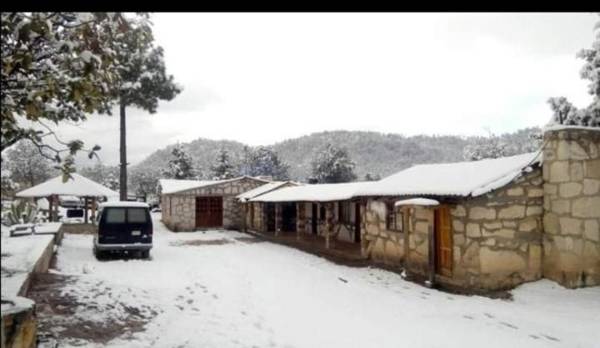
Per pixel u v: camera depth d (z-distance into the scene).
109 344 5.39
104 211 14.09
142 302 7.68
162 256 15.19
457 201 10.28
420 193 11.23
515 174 10.01
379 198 13.98
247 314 7.61
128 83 21.81
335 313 7.98
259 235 24.38
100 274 10.73
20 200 15.61
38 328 5.67
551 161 10.02
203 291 9.30
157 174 61.38
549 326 7.22
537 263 10.16
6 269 7.52
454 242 10.45
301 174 85.75
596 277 9.62
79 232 22.55
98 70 4.25
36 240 11.77
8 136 3.78
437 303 8.83
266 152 65.19
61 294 7.50
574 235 9.60
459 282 10.24
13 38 3.44
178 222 27.97
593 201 9.68
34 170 23.45
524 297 9.20
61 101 5.21
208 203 29.25
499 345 6.30
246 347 5.82
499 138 38.88
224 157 59.72
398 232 13.14
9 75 3.79
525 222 10.13
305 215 25.38
